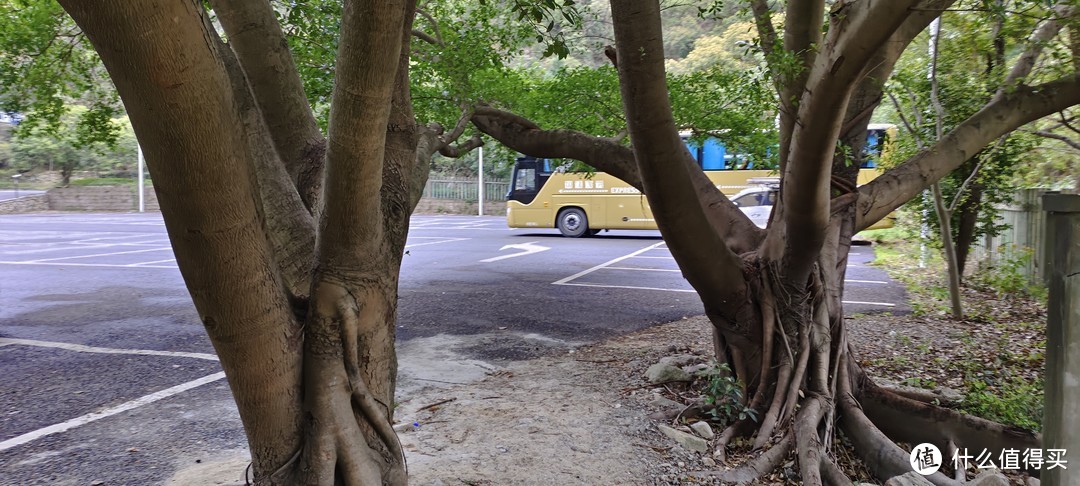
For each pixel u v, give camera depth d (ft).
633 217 69.21
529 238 69.36
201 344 24.34
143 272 42.73
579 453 14.11
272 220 9.43
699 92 22.56
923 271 42.91
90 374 20.40
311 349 8.89
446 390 18.47
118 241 64.39
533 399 17.61
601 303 32.42
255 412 8.61
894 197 18.06
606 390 18.37
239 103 9.51
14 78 20.17
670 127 13.15
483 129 21.33
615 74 22.75
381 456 9.50
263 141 9.68
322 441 8.80
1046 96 17.43
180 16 5.57
